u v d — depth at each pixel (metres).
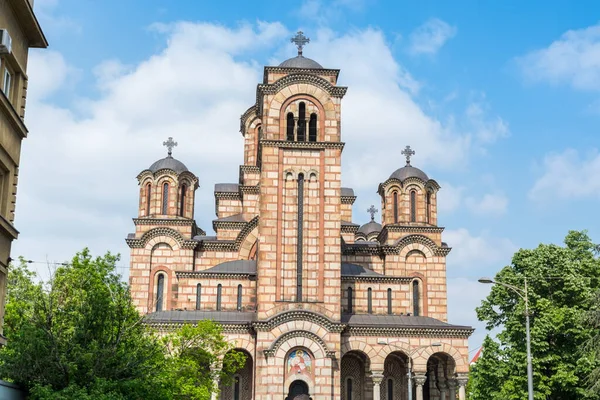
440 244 86.44
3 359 38.00
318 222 72.62
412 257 84.56
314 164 73.88
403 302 77.88
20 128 37.97
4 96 35.09
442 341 72.00
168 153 88.50
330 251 72.06
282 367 68.12
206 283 76.50
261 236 71.62
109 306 41.97
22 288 53.84
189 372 56.56
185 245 82.31
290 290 70.81
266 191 72.69
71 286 49.88
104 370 39.09
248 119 91.88
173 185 85.69
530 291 68.94
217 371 65.00
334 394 68.19
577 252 73.31
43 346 38.19
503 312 71.00
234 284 76.75
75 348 38.88
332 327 69.56
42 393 36.09
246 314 73.31
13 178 37.88
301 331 68.94
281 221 72.19
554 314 65.56
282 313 69.00
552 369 65.94
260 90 76.50
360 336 71.50
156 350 44.50
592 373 60.03
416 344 71.69
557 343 67.00
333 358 68.88
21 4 37.09
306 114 75.19
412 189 88.38
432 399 77.62
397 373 77.06
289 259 71.56
